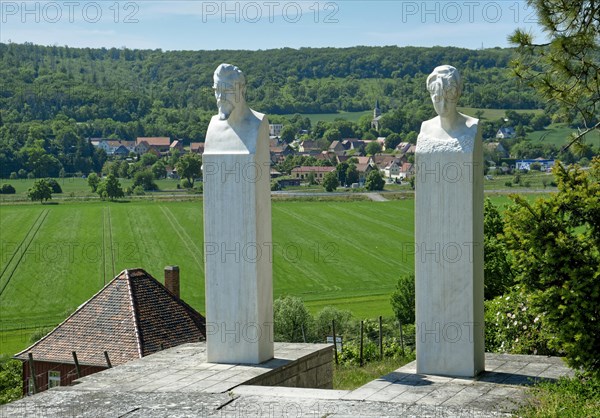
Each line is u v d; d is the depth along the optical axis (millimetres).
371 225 93875
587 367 11547
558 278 11852
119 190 107125
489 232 29234
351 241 87938
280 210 101938
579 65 15992
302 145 125312
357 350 24000
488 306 17953
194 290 69125
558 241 11734
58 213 99875
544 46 16234
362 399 10891
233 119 12906
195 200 104562
